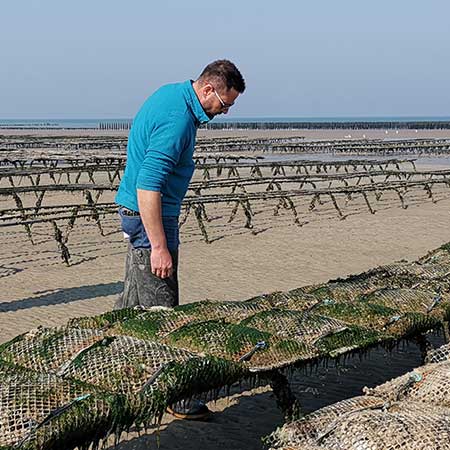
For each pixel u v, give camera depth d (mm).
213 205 21047
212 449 5223
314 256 13203
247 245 14352
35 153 32344
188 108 4914
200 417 5688
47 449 3404
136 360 4121
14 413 3533
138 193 4871
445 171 26906
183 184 5207
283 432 3828
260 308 5371
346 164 30938
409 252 13672
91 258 13031
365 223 17547
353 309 5465
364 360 7199
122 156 30109
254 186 26969
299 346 4672
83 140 48688
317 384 6566
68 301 9867
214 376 4156
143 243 5277
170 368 3990
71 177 31062
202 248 14031
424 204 21906
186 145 4984
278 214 19188
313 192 18453
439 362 4688
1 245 14195
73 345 4465
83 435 3590
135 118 5125
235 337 4551
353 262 12656
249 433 5500
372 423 3641
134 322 4863
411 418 3691
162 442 5293
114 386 3920
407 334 5438
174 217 5227
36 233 15609
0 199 22297
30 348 4418
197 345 4480
